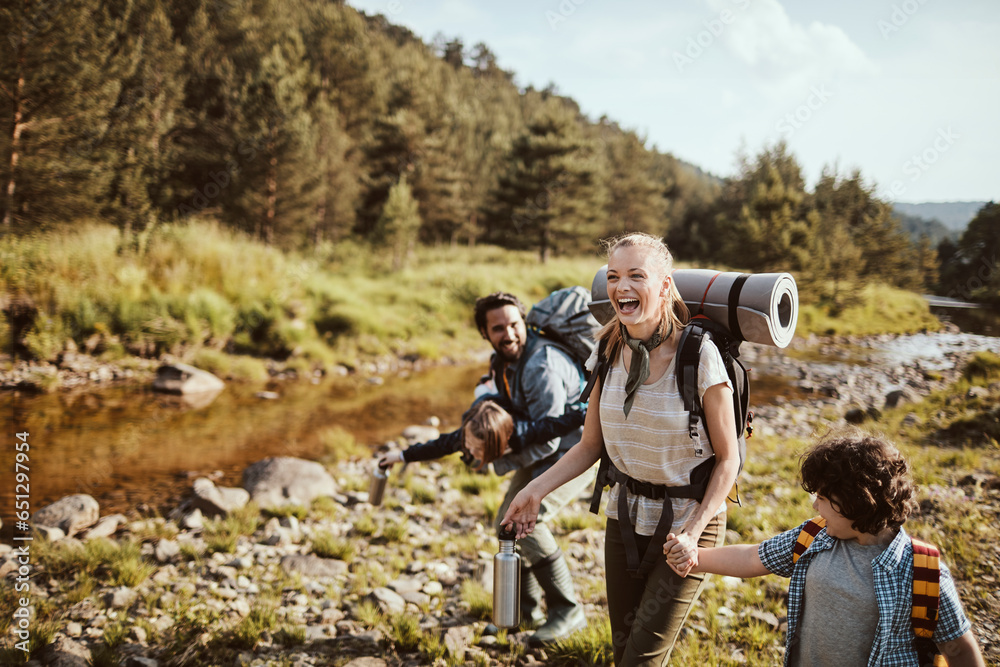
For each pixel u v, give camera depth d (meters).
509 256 33.62
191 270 14.02
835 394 12.04
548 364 3.02
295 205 23.20
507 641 3.23
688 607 2.01
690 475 1.99
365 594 3.88
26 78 12.70
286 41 36.22
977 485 5.03
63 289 11.73
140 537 4.82
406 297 18.44
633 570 2.07
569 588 3.29
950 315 27.23
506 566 2.34
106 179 14.92
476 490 6.17
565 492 3.20
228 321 13.16
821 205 33.41
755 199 28.05
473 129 56.94
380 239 25.00
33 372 10.42
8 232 12.27
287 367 12.81
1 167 12.58
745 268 27.22
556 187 33.03
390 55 62.12
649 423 1.97
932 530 4.15
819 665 1.65
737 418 2.05
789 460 6.46
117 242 13.75
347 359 13.68
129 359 11.60
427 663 3.10
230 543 4.63
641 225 48.03
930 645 1.56
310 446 7.95
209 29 32.69
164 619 3.49
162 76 23.30
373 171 37.16
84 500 5.14
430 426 9.12
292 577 4.12
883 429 7.51
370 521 5.16
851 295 26.59
